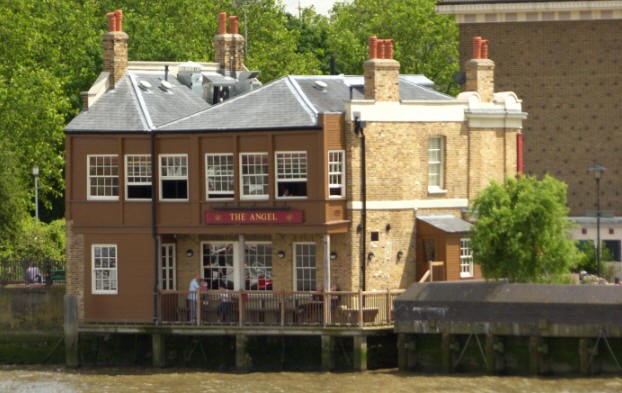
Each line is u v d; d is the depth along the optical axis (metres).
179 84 94.12
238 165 85.88
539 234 82.50
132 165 87.75
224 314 84.81
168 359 86.50
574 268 99.38
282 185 85.31
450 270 87.00
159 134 87.12
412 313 81.88
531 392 76.88
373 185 86.50
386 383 79.81
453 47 142.00
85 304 88.19
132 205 87.50
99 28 129.00
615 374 79.06
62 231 107.75
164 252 88.62
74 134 88.06
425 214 88.69
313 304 83.56
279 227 85.06
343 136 85.56
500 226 82.44
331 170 85.19
